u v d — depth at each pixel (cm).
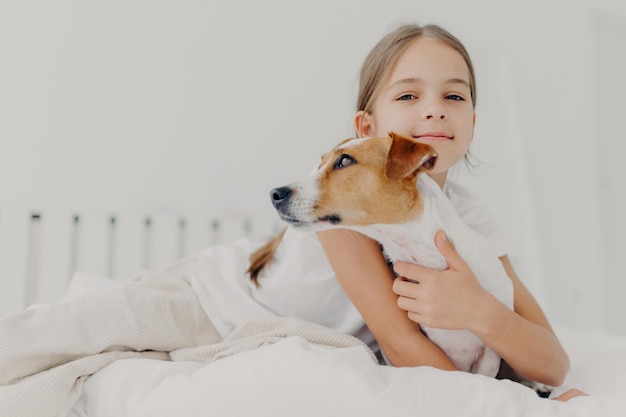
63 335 117
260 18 268
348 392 91
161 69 250
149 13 249
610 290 391
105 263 233
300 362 95
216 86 259
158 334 125
